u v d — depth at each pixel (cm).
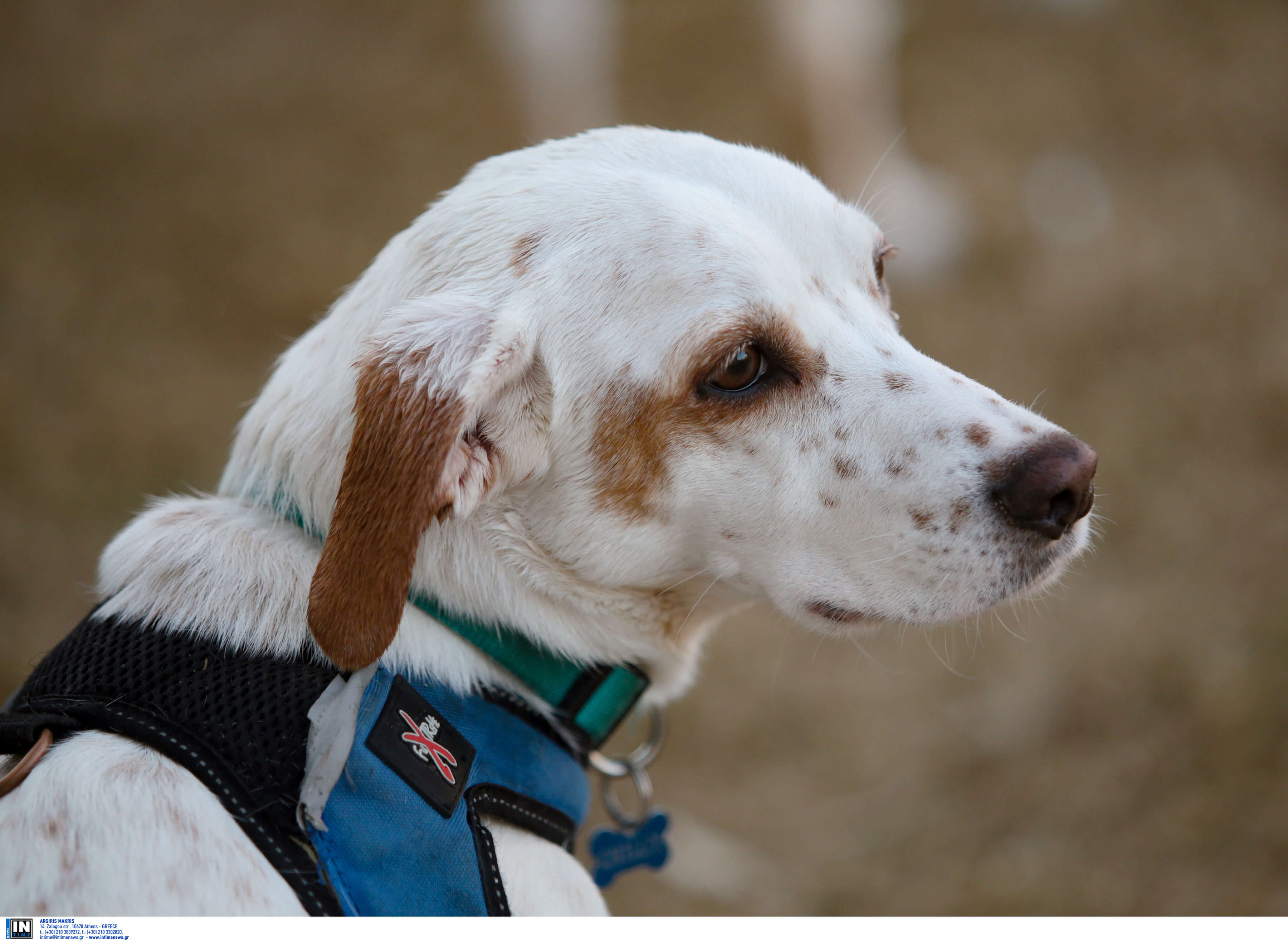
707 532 180
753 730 356
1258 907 274
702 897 301
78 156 700
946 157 628
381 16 884
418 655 163
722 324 170
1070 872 292
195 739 144
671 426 174
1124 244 568
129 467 460
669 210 175
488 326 165
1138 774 317
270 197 646
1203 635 358
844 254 189
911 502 172
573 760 177
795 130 570
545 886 158
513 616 173
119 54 851
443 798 148
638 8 839
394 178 658
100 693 150
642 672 191
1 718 151
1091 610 377
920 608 174
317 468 173
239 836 140
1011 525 168
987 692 356
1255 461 436
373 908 142
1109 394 473
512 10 599
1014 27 790
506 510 175
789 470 176
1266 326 506
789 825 322
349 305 187
